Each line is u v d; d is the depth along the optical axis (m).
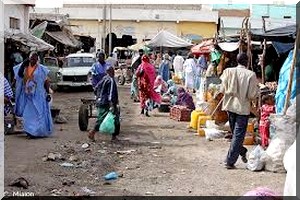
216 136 12.66
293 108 9.21
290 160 4.92
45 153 10.70
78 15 50.41
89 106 14.48
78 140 12.33
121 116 17.16
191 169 9.51
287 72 10.37
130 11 50.47
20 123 13.30
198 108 14.87
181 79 29.83
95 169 9.42
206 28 50.16
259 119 11.62
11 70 18.94
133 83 22.09
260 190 6.05
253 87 9.31
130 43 50.59
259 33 14.12
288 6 38.41
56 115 15.27
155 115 17.52
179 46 29.69
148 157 10.56
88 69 26.36
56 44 33.06
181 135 13.38
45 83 12.87
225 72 9.49
